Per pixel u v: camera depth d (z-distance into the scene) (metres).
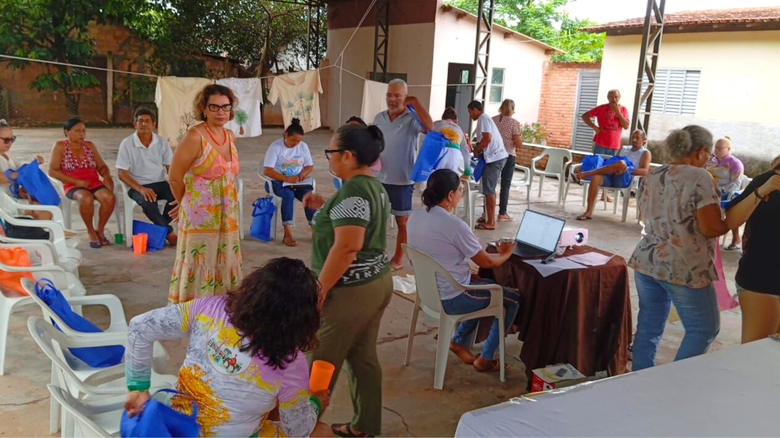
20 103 15.81
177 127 6.81
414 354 3.67
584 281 3.10
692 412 1.32
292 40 19.69
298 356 1.67
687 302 2.91
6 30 15.15
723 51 10.41
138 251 5.32
